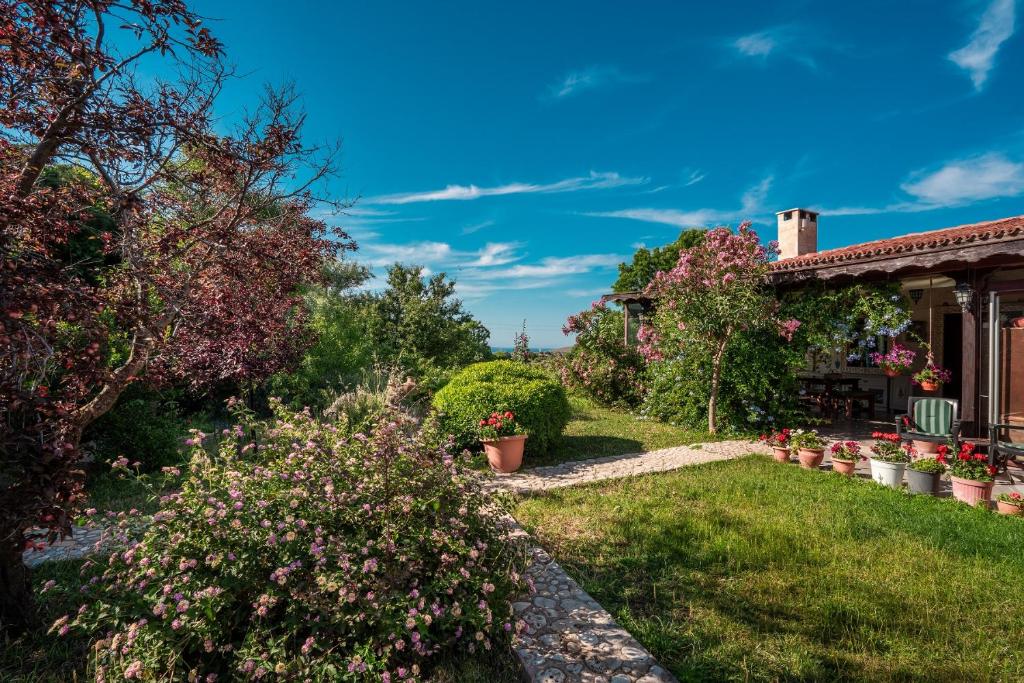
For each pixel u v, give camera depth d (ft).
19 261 7.21
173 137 9.39
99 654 7.68
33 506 7.62
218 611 7.89
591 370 40.16
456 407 22.50
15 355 7.16
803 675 8.11
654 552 12.70
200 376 24.99
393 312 54.34
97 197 10.18
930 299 27.14
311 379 35.78
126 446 18.81
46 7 7.46
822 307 29.27
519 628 8.57
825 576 11.39
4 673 8.23
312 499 9.43
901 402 36.42
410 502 9.55
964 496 16.55
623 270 87.76
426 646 8.26
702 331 28.71
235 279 13.32
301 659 7.42
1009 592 10.58
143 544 8.55
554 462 22.47
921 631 9.23
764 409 30.17
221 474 10.34
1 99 8.09
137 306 8.95
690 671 8.05
